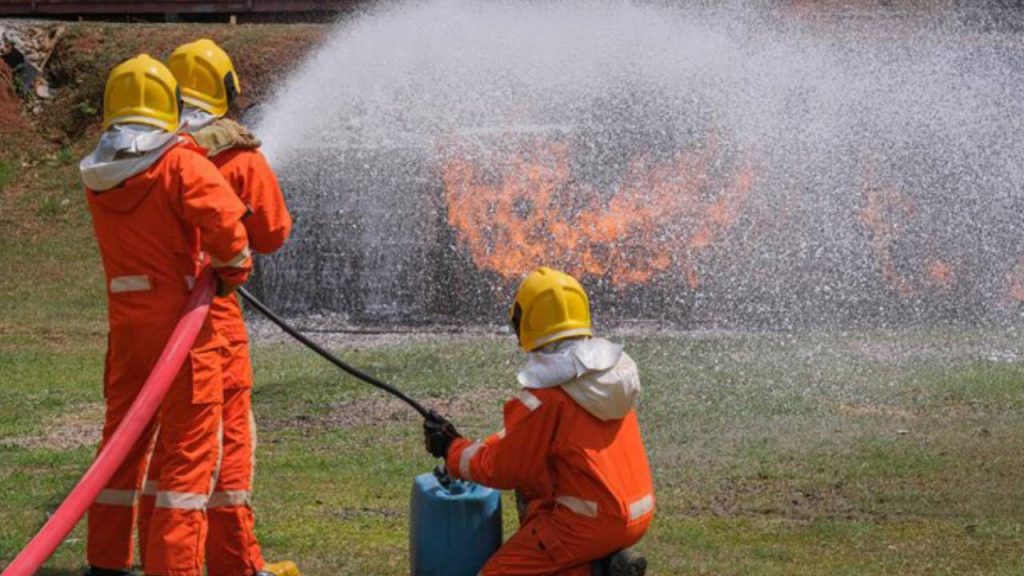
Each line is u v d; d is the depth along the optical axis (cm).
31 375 1349
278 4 2808
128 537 686
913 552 770
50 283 1933
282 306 1600
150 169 641
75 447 1032
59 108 2544
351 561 756
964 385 1202
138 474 684
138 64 655
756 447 995
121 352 663
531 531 579
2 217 2234
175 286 653
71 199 2294
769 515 842
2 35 2609
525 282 583
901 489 891
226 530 681
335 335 1511
